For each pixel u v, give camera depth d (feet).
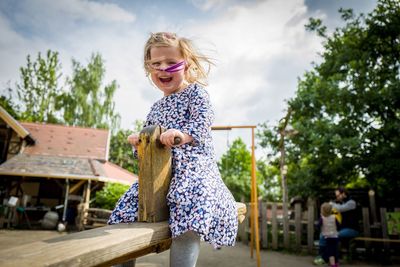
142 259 17.53
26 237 30.99
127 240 2.98
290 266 19.67
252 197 21.52
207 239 4.07
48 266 1.99
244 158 97.96
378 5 35.53
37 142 50.98
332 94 33.12
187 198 4.19
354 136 30.35
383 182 30.45
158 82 5.29
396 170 27.37
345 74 36.40
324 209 20.11
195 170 4.49
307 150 35.50
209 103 4.96
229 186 84.43
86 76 94.89
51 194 50.62
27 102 90.53
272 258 22.16
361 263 22.59
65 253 2.25
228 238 4.42
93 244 2.61
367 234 24.71
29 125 55.42
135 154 5.10
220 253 23.34
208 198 4.23
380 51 35.65
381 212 25.04
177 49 5.18
